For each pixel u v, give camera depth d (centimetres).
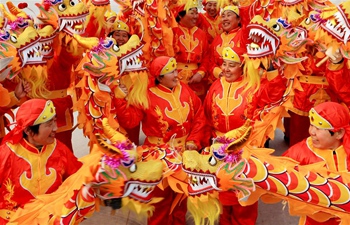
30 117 254
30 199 267
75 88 395
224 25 503
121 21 466
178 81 372
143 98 330
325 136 260
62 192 243
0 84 314
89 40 321
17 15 390
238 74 376
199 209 240
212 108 386
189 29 504
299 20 395
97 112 316
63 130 398
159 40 449
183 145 366
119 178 218
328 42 325
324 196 234
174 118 356
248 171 233
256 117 363
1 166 261
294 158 276
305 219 271
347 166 261
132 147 226
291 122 424
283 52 329
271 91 357
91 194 225
